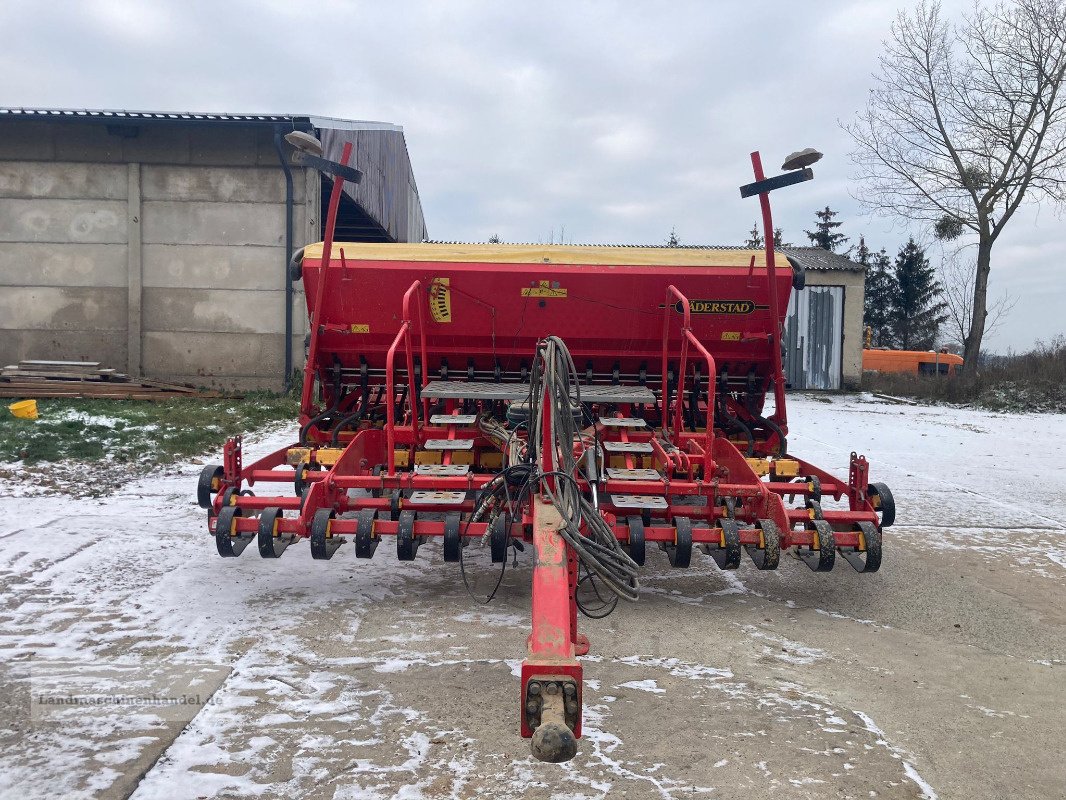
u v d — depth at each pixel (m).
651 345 7.10
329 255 6.36
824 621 5.34
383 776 3.24
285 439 12.44
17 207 17.64
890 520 5.92
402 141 26.70
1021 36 25.84
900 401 25.33
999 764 3.51
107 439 11.11
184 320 17.86
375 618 5.05
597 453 5.32
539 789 3.18
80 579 5.58
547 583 3.26
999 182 27.03
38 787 3.07
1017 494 10.25
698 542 5.04
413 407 6.12
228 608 5.14
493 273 6.69
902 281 58.12
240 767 3.27
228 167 17.64
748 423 7.46
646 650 4.69
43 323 17.84
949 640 5.09
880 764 3.46
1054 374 24.72
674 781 3.27
